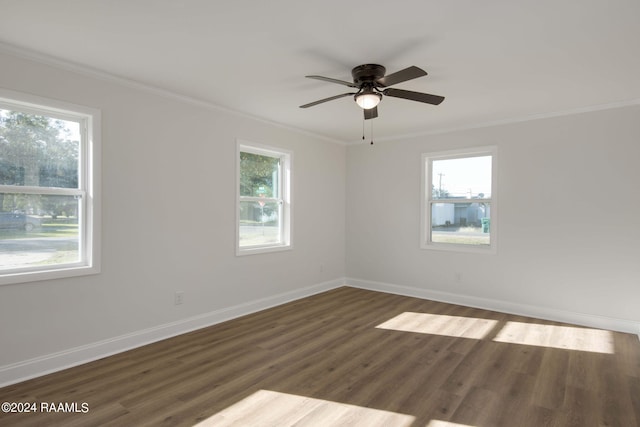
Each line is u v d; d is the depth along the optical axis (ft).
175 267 11.79
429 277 16.56
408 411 7.40
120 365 9.48
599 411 7.42
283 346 10.85
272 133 15.17
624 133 12.18
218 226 13.09
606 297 12.51
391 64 9.18
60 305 9.27
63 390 8.16
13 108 8.71
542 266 13.70
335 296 17.02
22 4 6.55
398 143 17.49
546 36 7.70
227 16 7.01
